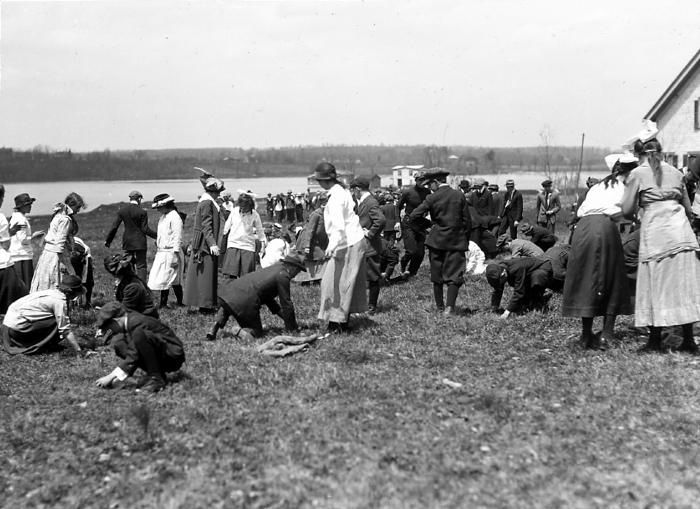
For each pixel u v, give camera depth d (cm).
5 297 1018
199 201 1091
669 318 694
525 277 955
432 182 1008
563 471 479
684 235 697
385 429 551
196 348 838
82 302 1182
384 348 804
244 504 447
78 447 546
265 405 615
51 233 1012
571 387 641
